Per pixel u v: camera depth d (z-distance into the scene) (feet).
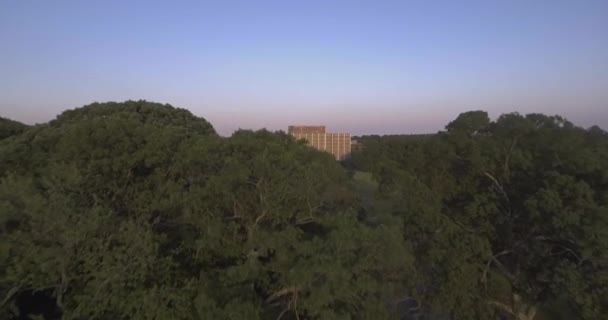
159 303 39.78
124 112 92.27
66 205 40.81
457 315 64.18
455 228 68.23
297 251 43.45
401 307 71.46
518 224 69.62
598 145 69.05
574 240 58.13
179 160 55.47
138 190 55.67
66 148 54.70
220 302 40.96
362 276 42.80
